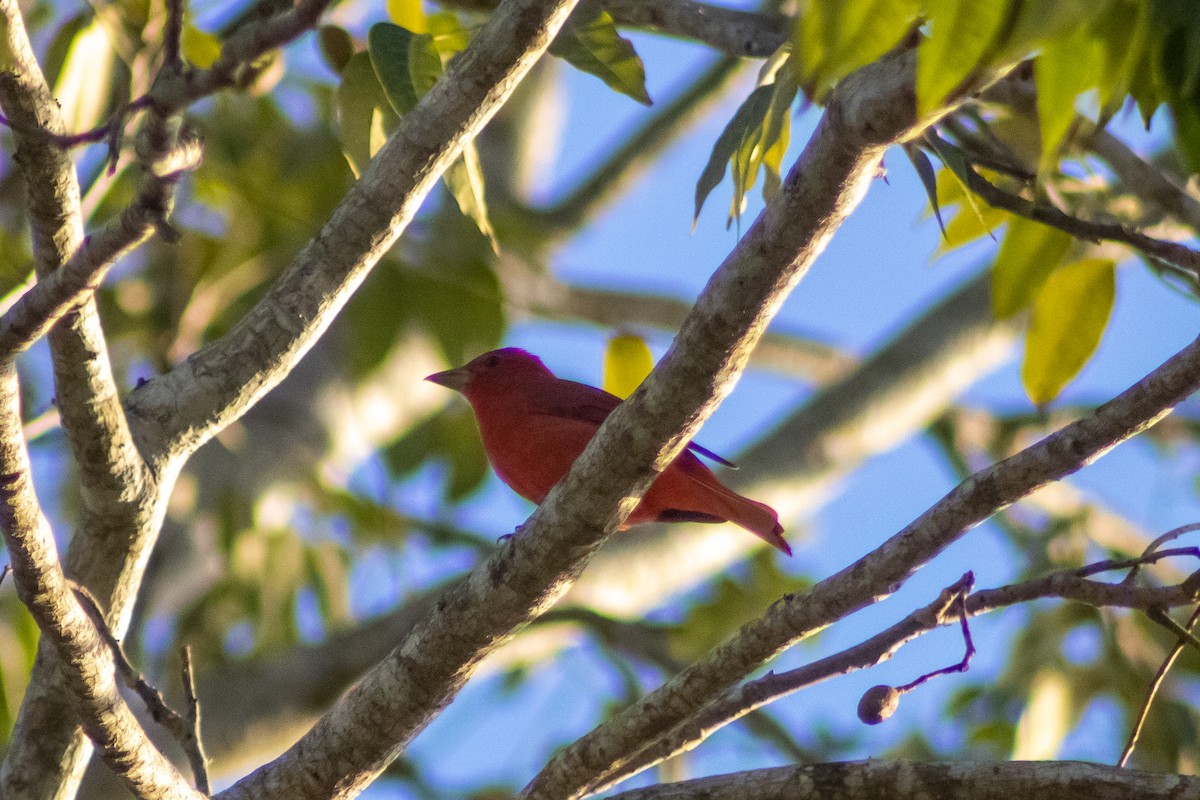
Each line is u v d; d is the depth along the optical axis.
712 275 6.66
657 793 7.23
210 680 12.52
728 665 7.23
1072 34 4.64
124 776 6.84
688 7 10.44
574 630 15.04
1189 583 7.00
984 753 15.78
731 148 8.35
